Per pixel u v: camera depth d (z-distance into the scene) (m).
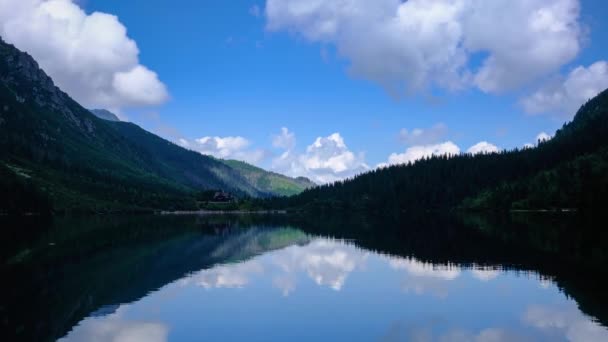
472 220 162.50
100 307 39.00
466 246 77.75
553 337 31.08
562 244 76.75
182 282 49.19
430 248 76.38
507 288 45.12
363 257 67.06
